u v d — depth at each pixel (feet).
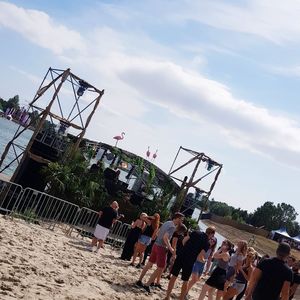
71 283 27.78
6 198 61.87
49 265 30.60
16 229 40.75
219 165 86.38
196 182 84.94
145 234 43.11
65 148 73.72
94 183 70.33
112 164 85.10
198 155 85.76
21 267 27.22
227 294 32.63
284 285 20.16
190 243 31.01
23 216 49.57
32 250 33.60
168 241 32.22
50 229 50.34
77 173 70.59
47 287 24.73
